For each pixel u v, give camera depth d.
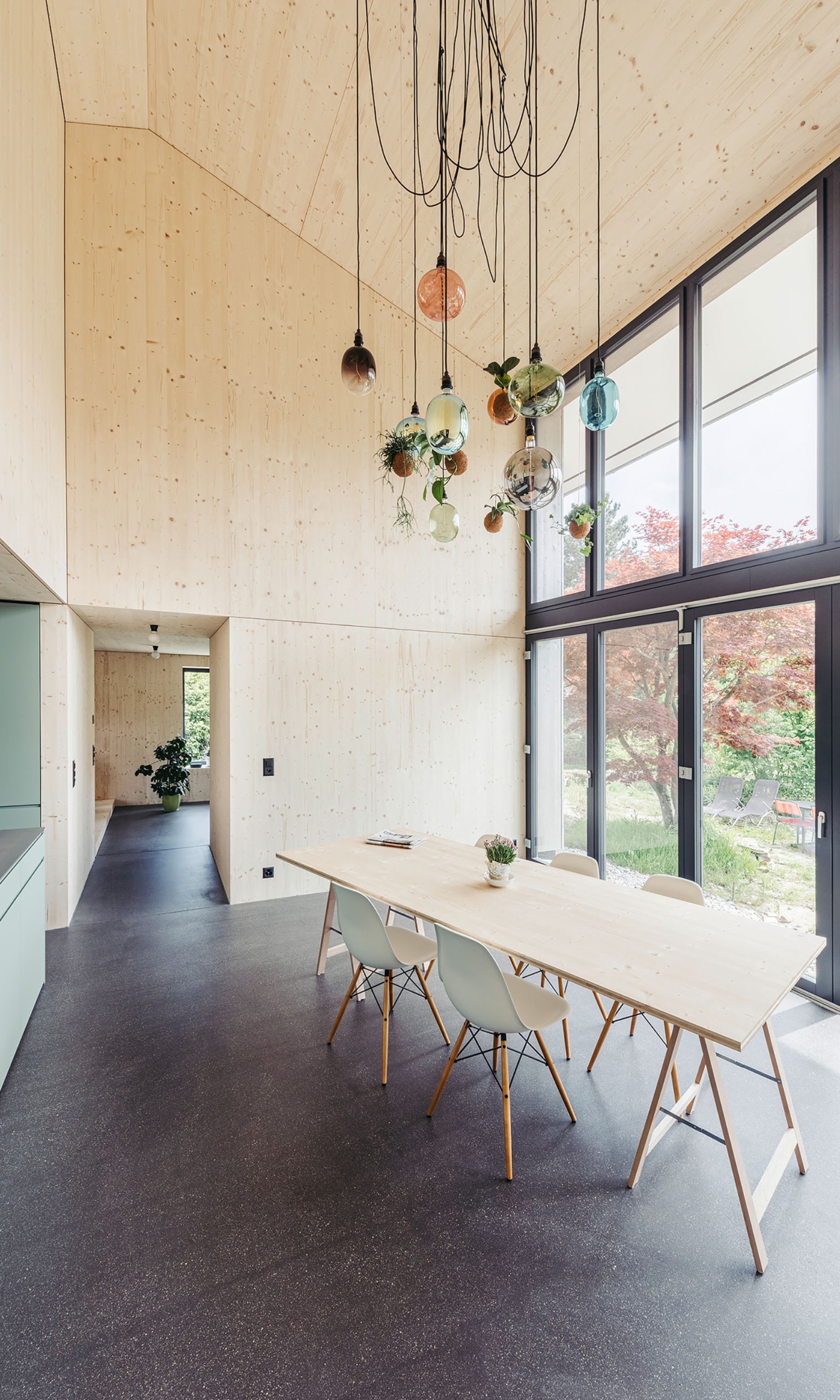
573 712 5.42
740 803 3.80
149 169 4.36
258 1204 1.92
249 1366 1.44
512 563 5.98
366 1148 2.17
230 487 4.64
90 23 3.60
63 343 4.07
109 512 4.26
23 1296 1.61
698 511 4.15
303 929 4.26
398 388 5.29
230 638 4.67
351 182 4.34
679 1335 1.51
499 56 2.96
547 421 5.69
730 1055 2.76
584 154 3.64
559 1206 1.91
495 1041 2.38
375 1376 1.42
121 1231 1.82
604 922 2.34
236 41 3.75
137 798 9.25
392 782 5.36
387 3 3.30
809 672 3.40
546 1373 1.43
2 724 4.10
